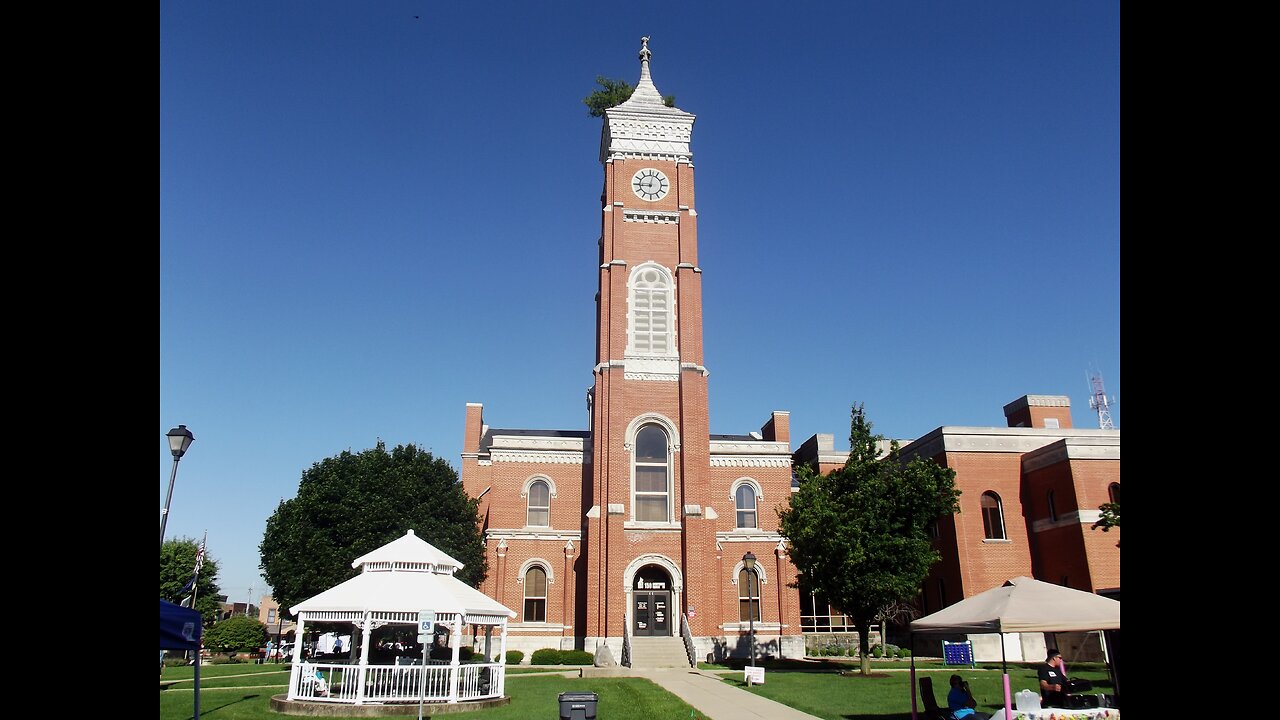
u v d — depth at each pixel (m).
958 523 44.16
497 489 46.62
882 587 31.78
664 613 42.53
